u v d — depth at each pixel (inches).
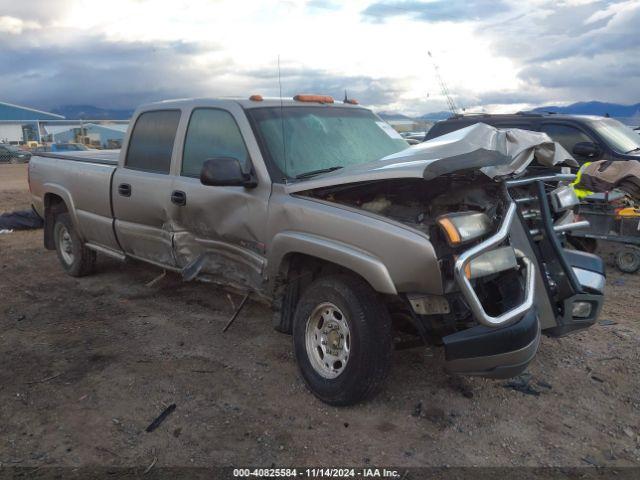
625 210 264.7
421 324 134.7
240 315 211.6
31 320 209.9
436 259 126.0
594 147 324.8
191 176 185.9
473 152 133.2
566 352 177.3
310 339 150.6
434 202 147.3
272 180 159.8
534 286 136.6
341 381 140.6
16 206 521.3
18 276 269.6
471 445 130.2
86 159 244.2
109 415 143.2
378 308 137.4
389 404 146.9
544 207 151.5
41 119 2731.3
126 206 211.5
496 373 129.7
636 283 255.0
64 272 274.7
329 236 142.3
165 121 201.3
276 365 169.9
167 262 201.2
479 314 124.1
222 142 177.3
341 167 169.6
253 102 178.1
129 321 207.2
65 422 140.2
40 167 269.3
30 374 165.8
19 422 140.3
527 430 136.2
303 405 146.9
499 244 134.1
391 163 141.1
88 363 172.7
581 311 152.6
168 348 183.0
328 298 142.9
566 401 149.0
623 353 176.6
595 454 127.1
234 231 169.5
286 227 152.9
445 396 150.9
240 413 143.4
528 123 356.8
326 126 183.2
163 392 154.3
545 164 152.1
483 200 144.5
